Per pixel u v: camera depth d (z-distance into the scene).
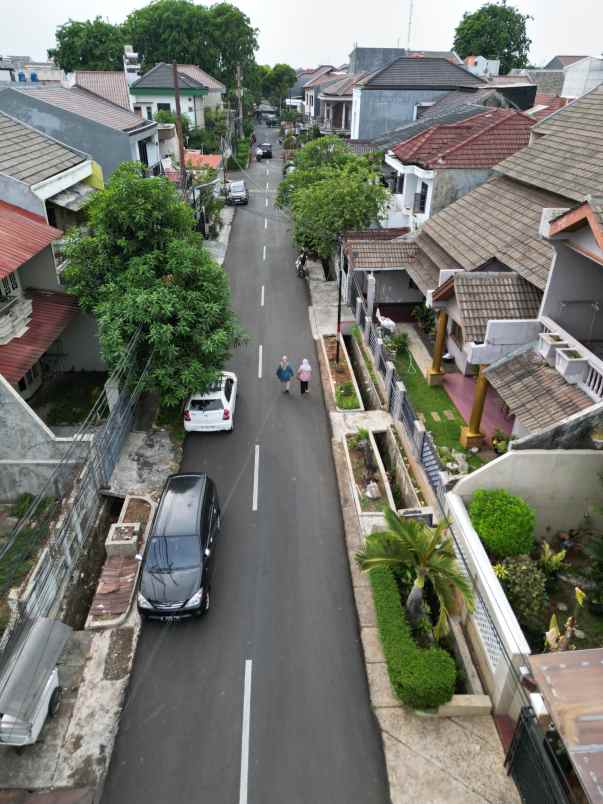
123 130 28.83
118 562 14.12
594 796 6.76
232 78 77.38
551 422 12.98
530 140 23.81
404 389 18.05
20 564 14.21
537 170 19.34
